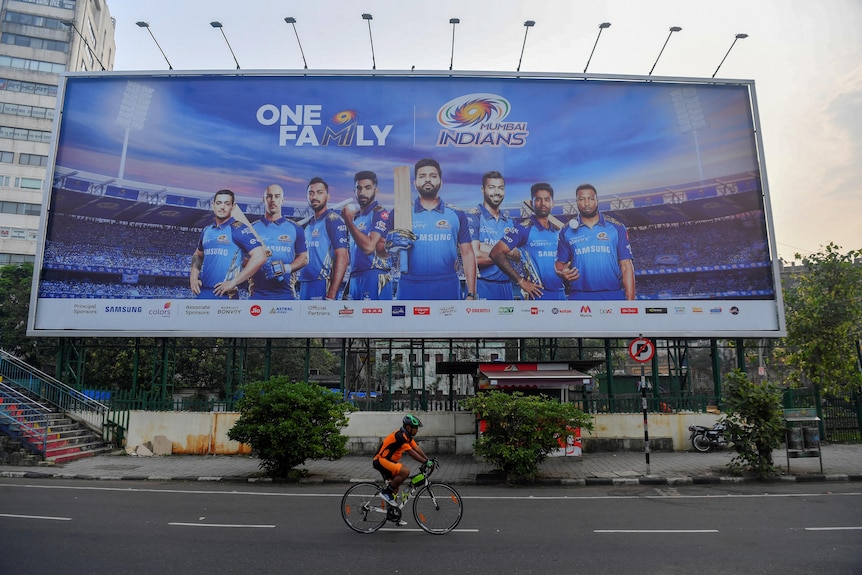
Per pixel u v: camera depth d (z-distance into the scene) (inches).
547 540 284.2
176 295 757.9
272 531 306.0
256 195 785.6
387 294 758.5
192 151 794.8
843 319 820.0
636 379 1016.9
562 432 500.1
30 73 2086.6
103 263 760.3
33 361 1450.5
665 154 796.0
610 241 773.3
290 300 757.9
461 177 789.9
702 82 815.7
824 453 640.4
